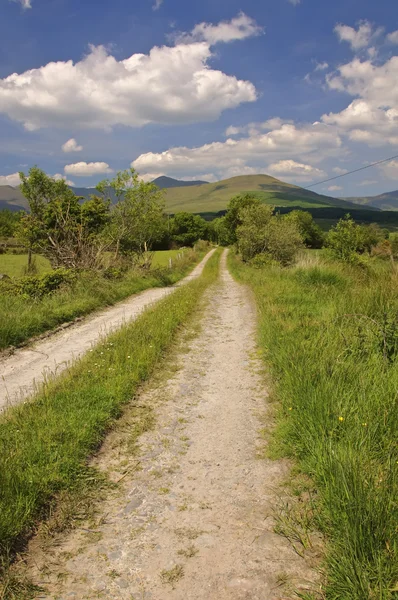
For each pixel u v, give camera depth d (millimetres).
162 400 5543
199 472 3848
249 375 6473
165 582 2594
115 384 5574
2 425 4445
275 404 5195
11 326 8758
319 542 2840
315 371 5203
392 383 4516
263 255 25406
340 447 3441
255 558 2754
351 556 2428
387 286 8891
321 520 2939
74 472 3688
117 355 6719
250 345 8234
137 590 2537
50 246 18609
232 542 2924
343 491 2918
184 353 7750
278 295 11547
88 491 3520
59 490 3463
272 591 2482
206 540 2953
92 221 21938
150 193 21297
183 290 15938
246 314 11664
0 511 2916
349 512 2721
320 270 13422
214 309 12664
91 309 12516
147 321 9383
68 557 2805
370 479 2975
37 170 20609
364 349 5730
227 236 52562
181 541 2951
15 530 2895
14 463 3541
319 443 3619
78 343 8812
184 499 3445
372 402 4184
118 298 15000
